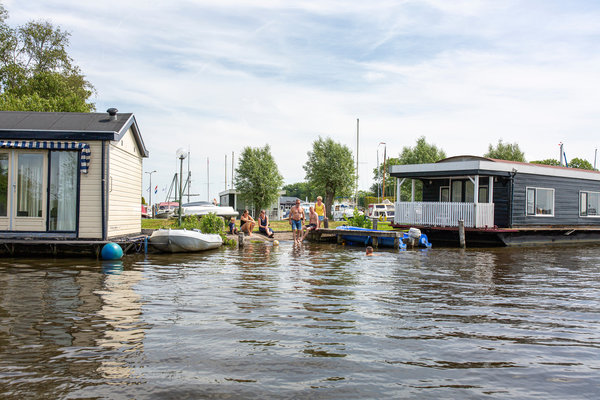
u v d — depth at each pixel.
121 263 12.58
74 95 34.00
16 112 15.27
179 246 15.48
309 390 4.24
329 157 44.09
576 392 4.33
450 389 4.33
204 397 4.06
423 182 24.66
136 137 16.88
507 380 4.58
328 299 8.09
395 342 5.68
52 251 13.61
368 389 4.29
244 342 5.55
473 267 12.91
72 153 13.61
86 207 13.57
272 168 41.06
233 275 10.66
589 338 6.01
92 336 5.70
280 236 23.38
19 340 5.51
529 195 21.97
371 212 46.38
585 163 60.12
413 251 17.78
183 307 7.27
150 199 60.50
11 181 13.53
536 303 8.12
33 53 36.00
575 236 24.16
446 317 6.97
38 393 4.07
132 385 4.28
